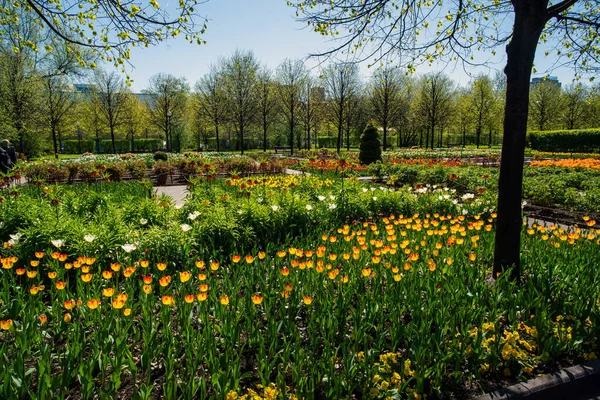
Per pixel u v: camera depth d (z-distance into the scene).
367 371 2.72
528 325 3.56
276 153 38.06
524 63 4.38
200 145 55.28
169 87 43.38
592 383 3.14
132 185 11.46
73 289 4.38
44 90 30.28
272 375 2.98
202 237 5.59
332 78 36.25
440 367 2.78
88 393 2.38
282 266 4.69
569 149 37.56
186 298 3.20
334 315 3.42
